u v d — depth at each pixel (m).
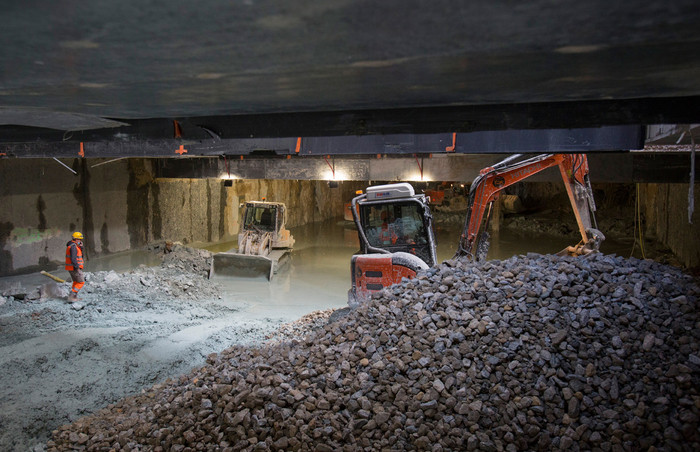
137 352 8.36
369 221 10.62
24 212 14.21
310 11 1.10
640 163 13.15
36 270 14.62
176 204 20.23
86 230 16.33
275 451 4.43
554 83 1.80
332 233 25.73
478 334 5.12
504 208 30.94
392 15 1.12
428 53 1.41
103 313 10.38
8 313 10.04
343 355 5.46
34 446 5.65
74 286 10.82
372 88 1.89
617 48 1.35
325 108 2.40
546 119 2.43
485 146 2.59
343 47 1.35
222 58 1.45
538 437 4.08
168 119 2.94
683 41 1.29
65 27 1.19
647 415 3.99
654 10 1.08
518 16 1.12
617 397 4.21
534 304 5.46
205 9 1.08
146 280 12.77
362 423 4.46
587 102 2.37
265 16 1.12
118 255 17.41
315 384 5.05
